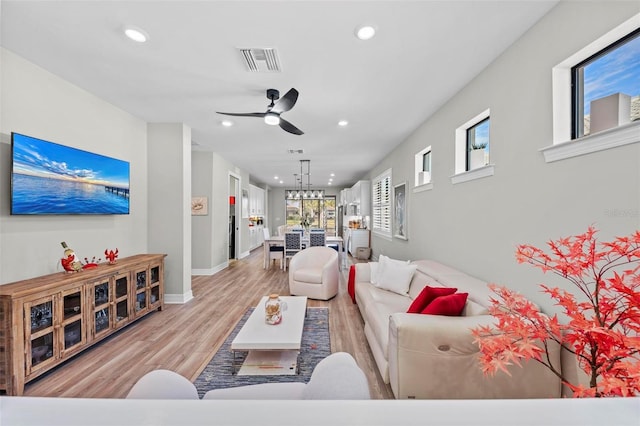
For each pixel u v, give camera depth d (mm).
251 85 2658
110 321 2652
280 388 1322
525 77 1897
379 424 462
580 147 1482
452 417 477
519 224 1970
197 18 1759
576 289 1545
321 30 1871
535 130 1821
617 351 809
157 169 3816
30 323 1924
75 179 2615
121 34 1928
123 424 461
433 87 2705
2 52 2100
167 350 2504
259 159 6320
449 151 3000
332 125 3842
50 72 2441
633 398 518
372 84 2637
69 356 2213
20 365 1852
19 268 2203
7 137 2141
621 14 1300
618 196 1314
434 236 3432
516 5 1648
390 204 5449
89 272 2443
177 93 2848
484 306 1819
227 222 6516
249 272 5902
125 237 3400
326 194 12211
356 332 2902
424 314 1735
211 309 3602
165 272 3852
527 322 1356
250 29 1864
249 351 2471
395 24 1810
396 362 1583
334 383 954
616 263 1332
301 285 4137
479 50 2100
